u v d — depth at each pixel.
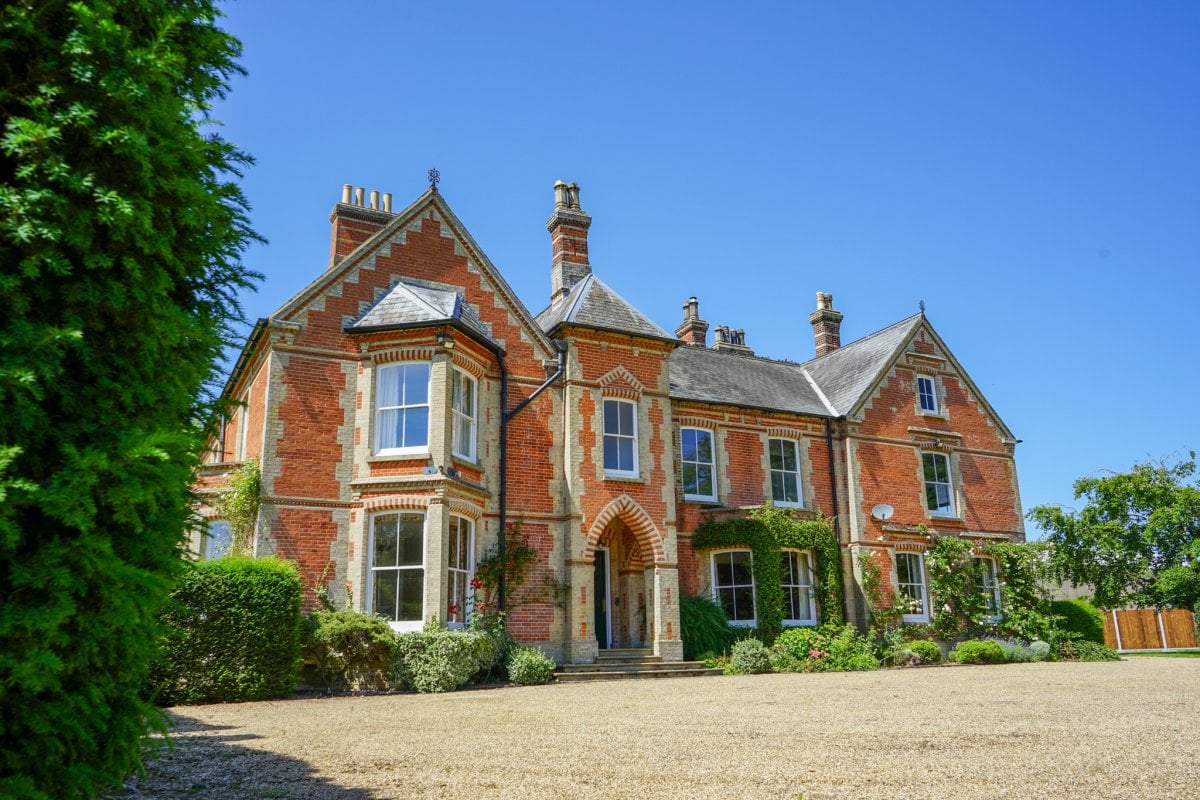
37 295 4.58
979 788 6.34
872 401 26.08
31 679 4.03
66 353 4.72
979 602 25.20
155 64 5.05
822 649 20.88
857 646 21.50
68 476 4.23
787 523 22.64
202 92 6.02
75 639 4.48
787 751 7.95
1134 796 6.10
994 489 28.05
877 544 24.69
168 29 5.33
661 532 20.23
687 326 30.77
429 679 14.98
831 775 6.80
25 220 4.46
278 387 17.19
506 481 18.97
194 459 5.44
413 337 17.73
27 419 4.16
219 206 5.70
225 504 16.91
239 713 11.64
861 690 14.28
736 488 23.56
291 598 14.34
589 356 20.45
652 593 19.92
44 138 4.56
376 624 15.40
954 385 28.30
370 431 17.55
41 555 4.18
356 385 17.91
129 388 4.89
